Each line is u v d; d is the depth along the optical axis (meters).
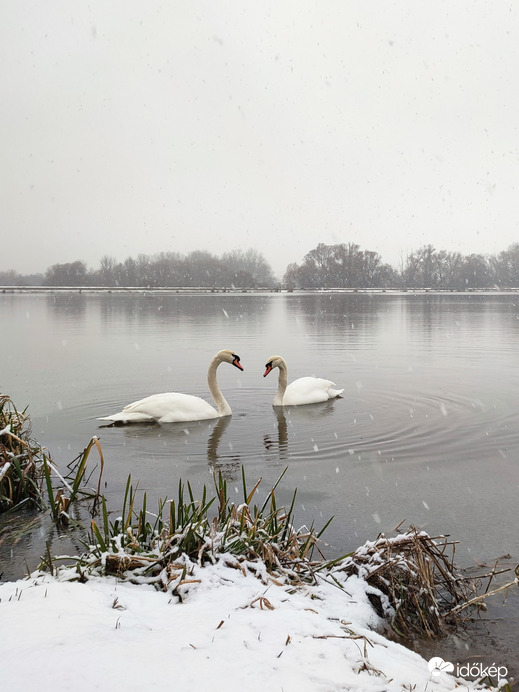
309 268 120.12
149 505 7.99
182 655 3.71
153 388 16.06
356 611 4.93
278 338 27.52
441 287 120.56
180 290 105.12
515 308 52.78
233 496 8.30
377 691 3.54
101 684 3.33
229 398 14.91
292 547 5.86
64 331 31.23
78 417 12.96
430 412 13.02
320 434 11.42
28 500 8.16
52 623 4.05
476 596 5.67
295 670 3.63
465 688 3.86
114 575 5.27
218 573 5.14
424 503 8.00
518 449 10.32
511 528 7.19
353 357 21.33
